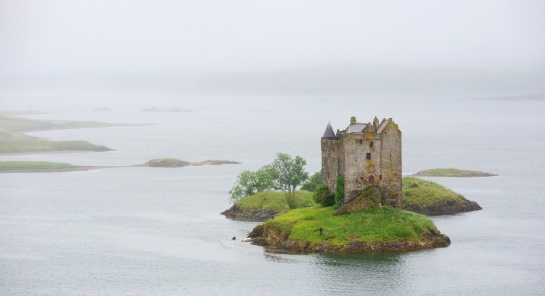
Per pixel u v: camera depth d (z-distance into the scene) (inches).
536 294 7790.4
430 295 7785.4
